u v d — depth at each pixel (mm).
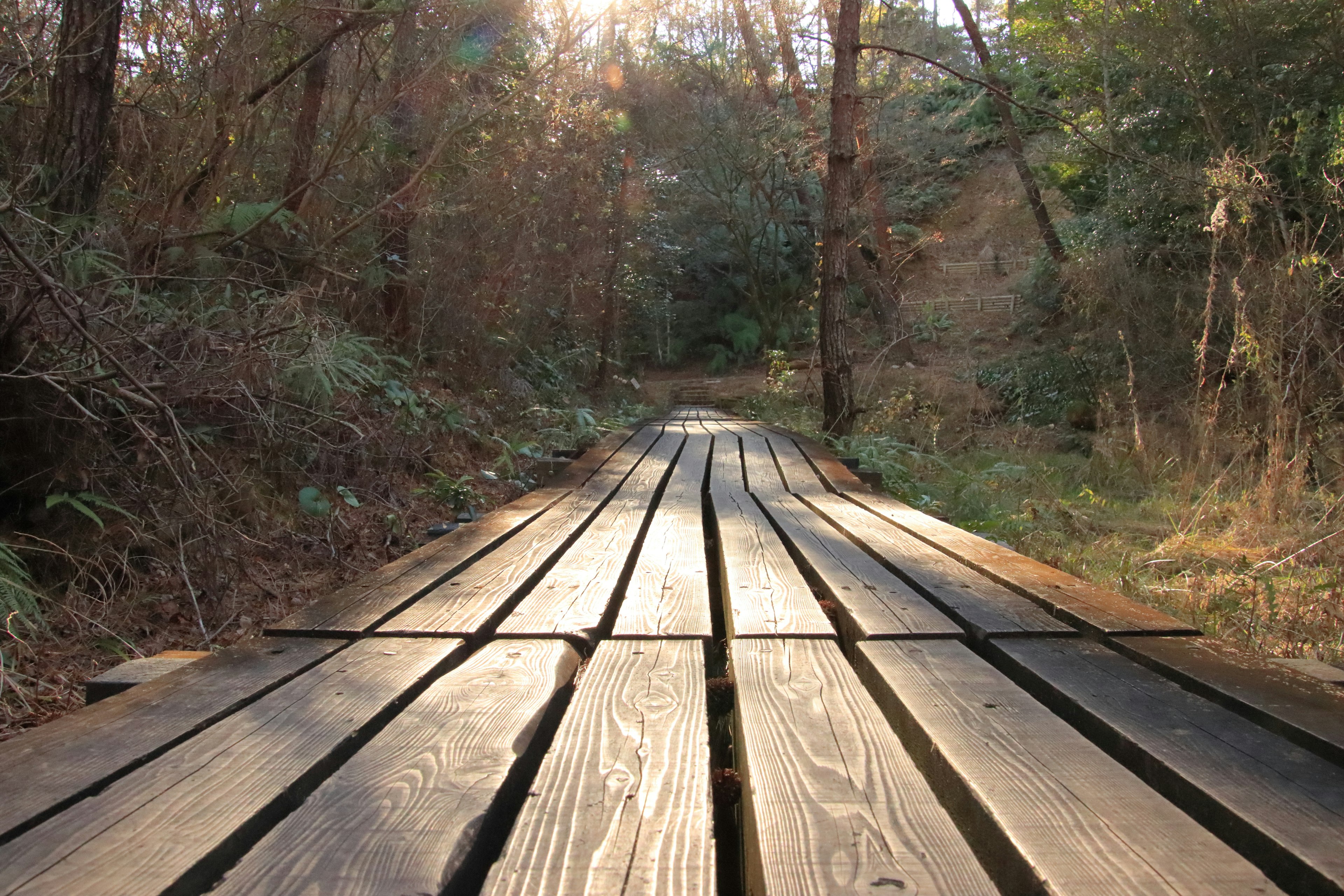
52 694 3422
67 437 4281
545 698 1936
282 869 1186
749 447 9492
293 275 7539
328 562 5426
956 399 18500
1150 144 14789
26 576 3816
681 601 2928
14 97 4953
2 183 4160
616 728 1756
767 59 24812
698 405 25422
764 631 2527
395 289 9352
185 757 1570
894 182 26484
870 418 14477
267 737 1672
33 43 5121
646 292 22594
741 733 1763
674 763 1574
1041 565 3467
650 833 1306
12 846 1240
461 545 3822
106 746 1621
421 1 7379
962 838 1280
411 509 6789
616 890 1147
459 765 1553
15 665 3404
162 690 1956
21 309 3855
